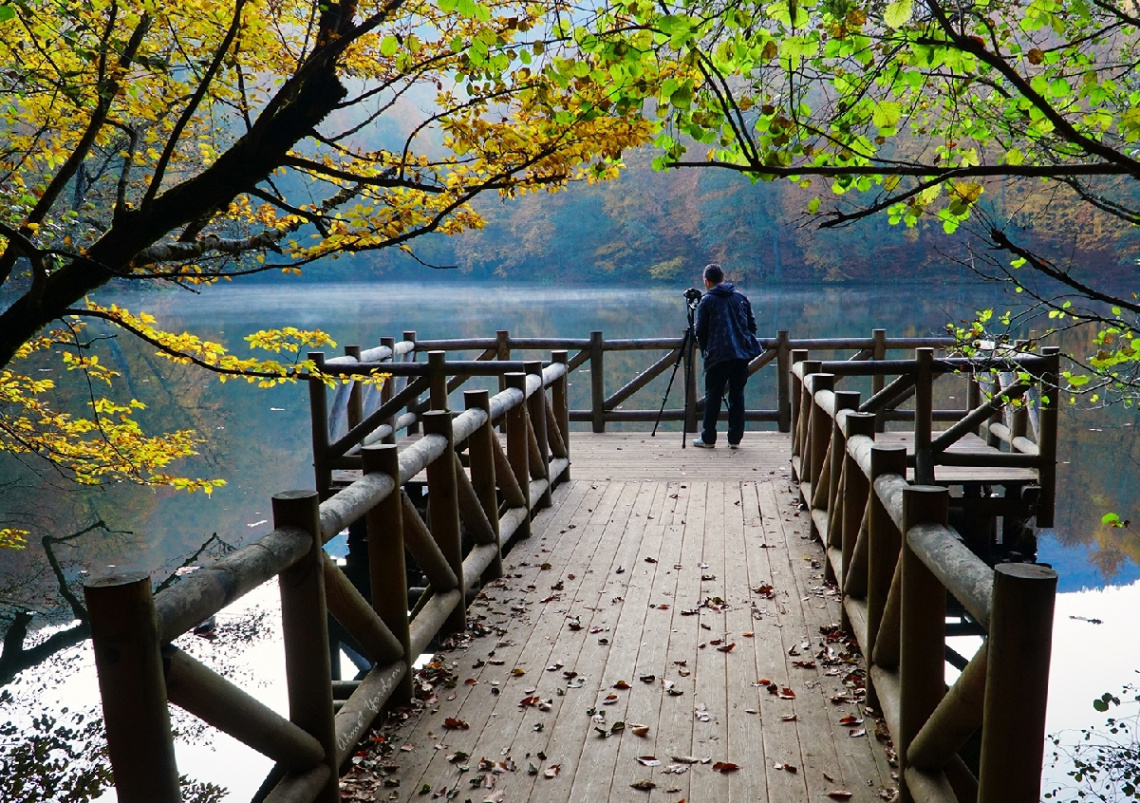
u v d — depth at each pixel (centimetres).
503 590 478
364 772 299
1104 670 484
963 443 774
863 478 403
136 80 382
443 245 5488
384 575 344
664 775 293
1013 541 694
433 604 399
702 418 931
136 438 570
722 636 407
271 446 1217
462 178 384
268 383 449
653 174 4731
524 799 281
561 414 737
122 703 182
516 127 362
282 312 3078
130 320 404
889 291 3556
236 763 410
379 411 677
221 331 2309
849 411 431
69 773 425
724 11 242
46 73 368
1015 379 614
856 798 279
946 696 223
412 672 353
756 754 305
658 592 468
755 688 354
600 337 922
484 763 301
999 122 303
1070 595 602
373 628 322
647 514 624
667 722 328
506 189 374
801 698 345
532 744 315
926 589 257
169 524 855
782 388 912
